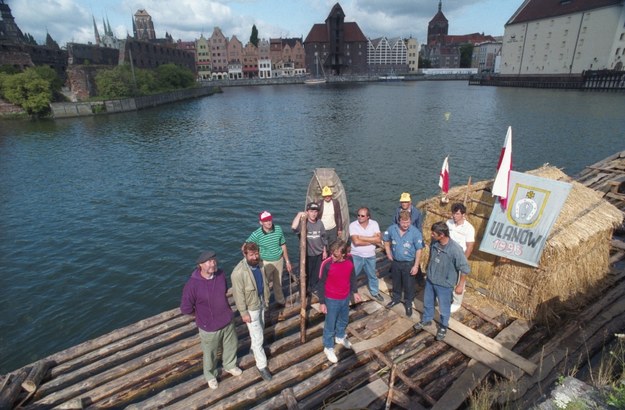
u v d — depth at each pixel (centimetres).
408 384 541
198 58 14288
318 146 3120
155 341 690
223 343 556
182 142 3466
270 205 1822
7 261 1315
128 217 1692
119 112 6062
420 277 822
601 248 727
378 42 15700
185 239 1460
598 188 1340
